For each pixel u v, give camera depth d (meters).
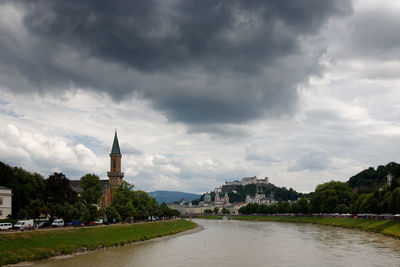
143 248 118.94
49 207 135.12
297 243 134.88
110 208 172.75
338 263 91.75
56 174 145.75
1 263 82.31
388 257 98.38
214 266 89.56
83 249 106.75
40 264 86.00
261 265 90.88
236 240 150.25
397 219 171.50
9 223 115.12
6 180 143.00
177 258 100.62
